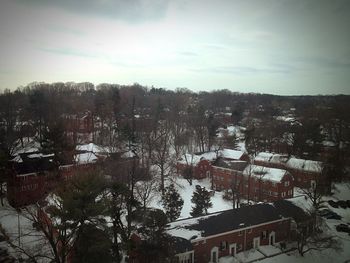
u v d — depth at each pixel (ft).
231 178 200.75
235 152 242.99
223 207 171.73
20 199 149.07
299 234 129.29
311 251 129.08
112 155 172.04
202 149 289.53
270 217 135.85
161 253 96.02
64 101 363.76
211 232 119.34
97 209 84.17
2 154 161.68
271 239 135.95
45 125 258.16
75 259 87.10
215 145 302.45
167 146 265.95
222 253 122.93
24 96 404.16
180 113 352.49
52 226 84.84
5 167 160.35
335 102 342.03
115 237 100.22
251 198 192.95
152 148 241.35
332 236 131.95
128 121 288.71
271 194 185.16
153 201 162.50
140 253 97.25
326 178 194.18
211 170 222.48
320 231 139.44
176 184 200.44
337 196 196.24
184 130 318.45
